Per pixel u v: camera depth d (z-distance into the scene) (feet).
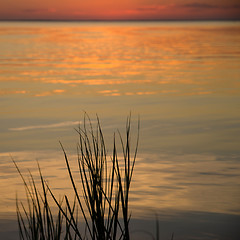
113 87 93.40
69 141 47.50
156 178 33.60
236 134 50.90
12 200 28.27
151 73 119.24
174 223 24.12
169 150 43.34
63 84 98.68
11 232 22.45
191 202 28.04
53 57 174.91
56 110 67.67
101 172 15.49
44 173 35.35
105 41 291.17
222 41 270.87
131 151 42.65
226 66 132.87
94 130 53.26
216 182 32.78
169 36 355.97
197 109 67.62
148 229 23.08
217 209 26.58
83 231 21.99
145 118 60.95
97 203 14.83
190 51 195.42
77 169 36.24
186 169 36.42
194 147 44.68
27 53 193.67
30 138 49.32
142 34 408.67
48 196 29.01
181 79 105.40
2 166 37.86
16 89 90.48
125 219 14.51
